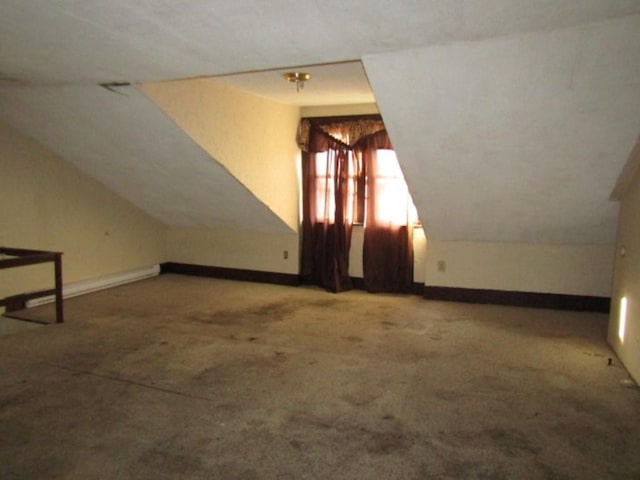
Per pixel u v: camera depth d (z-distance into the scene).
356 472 1.98
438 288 4.81
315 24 2.02
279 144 4.89
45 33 2.24
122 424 2.35
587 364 3.15
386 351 3.37
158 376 2.91
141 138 3.88
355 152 5.01
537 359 3.23
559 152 2.99
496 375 2.96
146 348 3.38
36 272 4.45
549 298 4.50
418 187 3.73
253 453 2.11
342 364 3.12
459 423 2.38
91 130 3.96
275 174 4.87
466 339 3.63
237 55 2.50
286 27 2.06
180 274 6.02
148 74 2.93
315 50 2.40
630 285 3.04
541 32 2.11
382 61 2.48
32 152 4.35
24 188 4.30
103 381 2.83
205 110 3.78
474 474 1.97
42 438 2.21
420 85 2.61
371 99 4.57
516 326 3.96
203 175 4.32
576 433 2.29
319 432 2.29
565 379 2.91
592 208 3.69
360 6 1.82
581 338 3.67
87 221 4.95
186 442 2.20
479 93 2.58
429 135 3.04
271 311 4.38
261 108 4.52
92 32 2.20
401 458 2.08
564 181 3.34
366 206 5.01
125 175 4.72
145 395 2.66
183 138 3.71
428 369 3.05
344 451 2.13
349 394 2.69
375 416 2.44
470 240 4.63
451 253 4.73
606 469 2.00
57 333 3.68
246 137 4.33
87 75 3.00
